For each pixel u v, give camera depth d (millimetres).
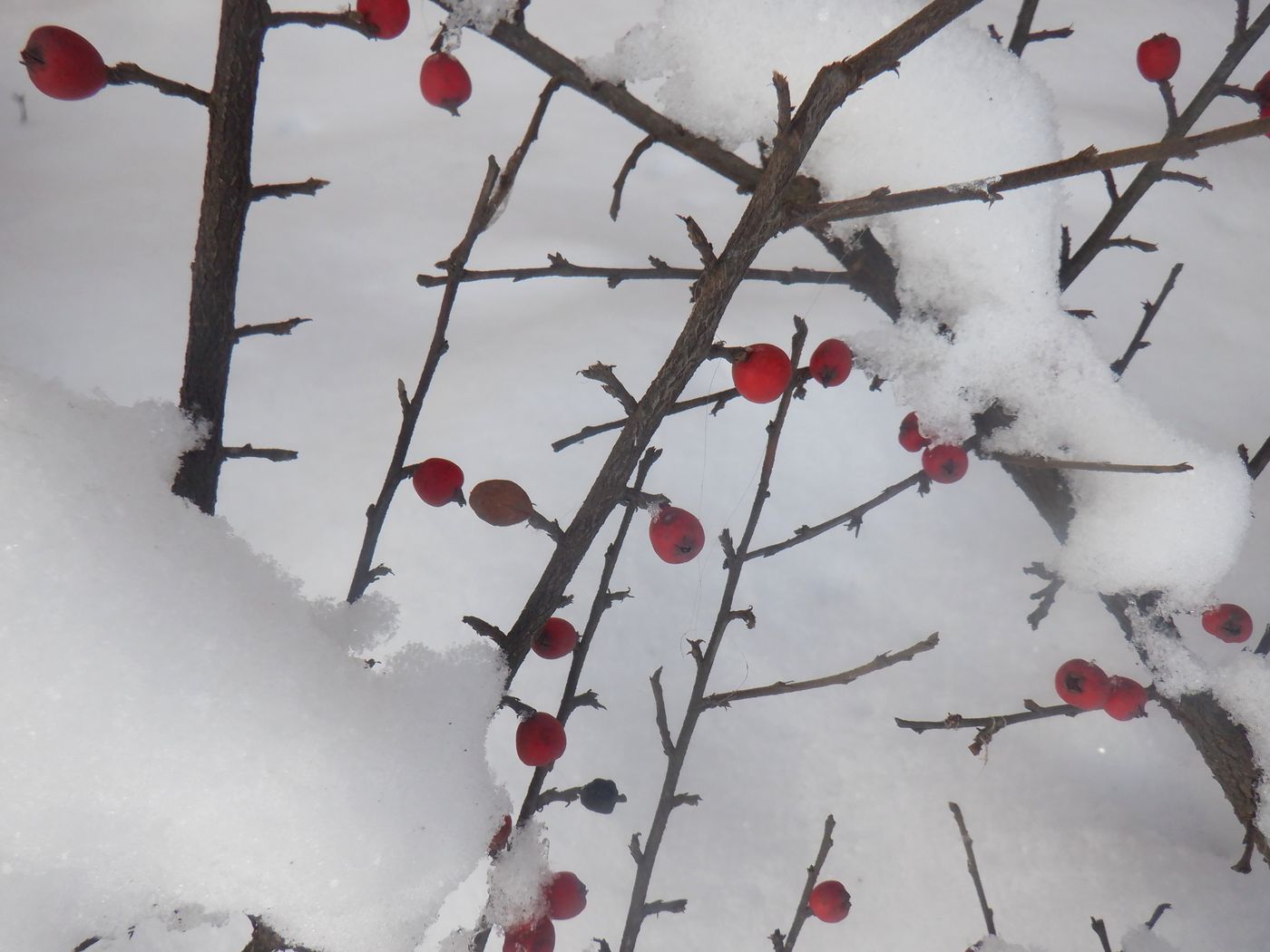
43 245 1228
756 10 599
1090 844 679
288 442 913
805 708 716
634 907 585
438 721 539
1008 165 618
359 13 542
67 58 534
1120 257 1112
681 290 1104
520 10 586
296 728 526
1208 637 723
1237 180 1230
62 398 533
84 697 519
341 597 764
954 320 633
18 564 520
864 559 789
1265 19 625
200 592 529
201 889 523
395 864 528
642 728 713
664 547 565
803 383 586
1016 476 647
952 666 725
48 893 518
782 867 680
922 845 682
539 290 1141
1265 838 616
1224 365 967
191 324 542
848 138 620
